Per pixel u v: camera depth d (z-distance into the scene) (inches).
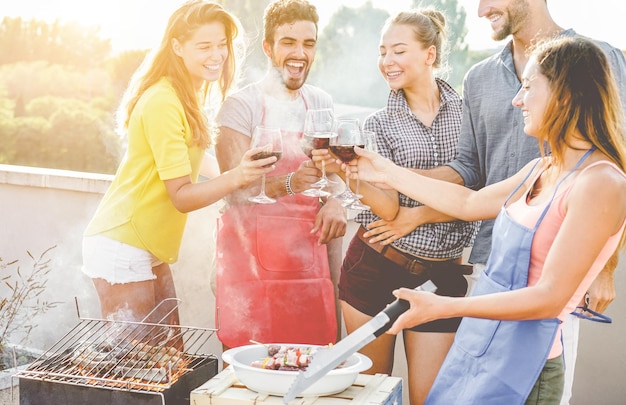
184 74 105.9
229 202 114.9
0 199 151.6
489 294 72.2
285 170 114.3
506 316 71.1
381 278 110.2
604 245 70.4
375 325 71.2
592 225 69.2
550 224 73.3
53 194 146.8
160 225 107.0
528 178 81.9
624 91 97.7
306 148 100.7
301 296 115.0
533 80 75.6
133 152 106.0
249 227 114.3
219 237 115.3
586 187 70.0
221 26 106.2
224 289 114.7
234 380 83.2
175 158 101.8
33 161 410.9
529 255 74.5
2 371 125.4
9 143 419.2
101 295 108.1
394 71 106.8
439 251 108.5
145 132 103.3
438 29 108.3
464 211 94.2
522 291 71.1
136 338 104.7
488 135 106.3
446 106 109.9
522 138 102.4
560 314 74.1
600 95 72.2
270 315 113.6
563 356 77.2
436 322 107.6
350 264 113.8
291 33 110.0
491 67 106.2
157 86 104.3
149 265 108.8
